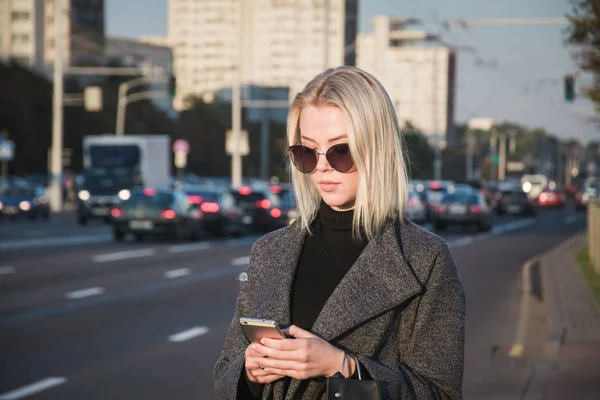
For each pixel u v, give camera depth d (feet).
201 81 457.27
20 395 25.55
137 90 263.90
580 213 200.64
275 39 414.41
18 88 215.51
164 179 139.13
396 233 7.98
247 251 83.51
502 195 181.88
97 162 129.29
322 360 7.33
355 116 7.89
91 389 26.37
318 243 8.18
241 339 8.37
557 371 29.48
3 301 46.14
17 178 192.03
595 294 49.47
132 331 37.35
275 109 360.69
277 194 119.24
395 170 8.07
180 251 82.28
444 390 7.77
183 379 27.84
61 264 66.44
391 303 7.70
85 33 391.04
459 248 91.97
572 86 107.76
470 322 41.32
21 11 385.50
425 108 415.03
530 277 62.28
